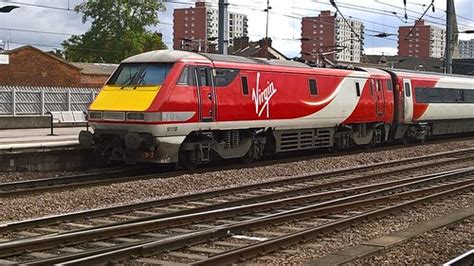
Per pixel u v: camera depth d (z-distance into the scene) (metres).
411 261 8.77
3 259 8.72
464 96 35.22
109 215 12.30
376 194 15.10
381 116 27.55
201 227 11.23
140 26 68.12
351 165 22.61
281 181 17.16
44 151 19.12
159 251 9.06
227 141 20.05
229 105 19.61
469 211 12.71
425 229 10.88
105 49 67.62
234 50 66.94
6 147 18.30
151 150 17.83
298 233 9.98
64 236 9.49
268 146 22.31
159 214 12.04
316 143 24.05
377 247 9.35
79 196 14.18
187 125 18.30
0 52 47.91
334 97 24.30
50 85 49.38
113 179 16.81
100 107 18.56
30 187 15.83
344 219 11.29
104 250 8.79
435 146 30.09
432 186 16.66
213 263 8.27
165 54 18.73
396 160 23.56
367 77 26.58
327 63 26.42
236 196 15.12
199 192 15.23
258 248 9.02
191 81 18.47
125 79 18.88
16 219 11.99
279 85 21.67
